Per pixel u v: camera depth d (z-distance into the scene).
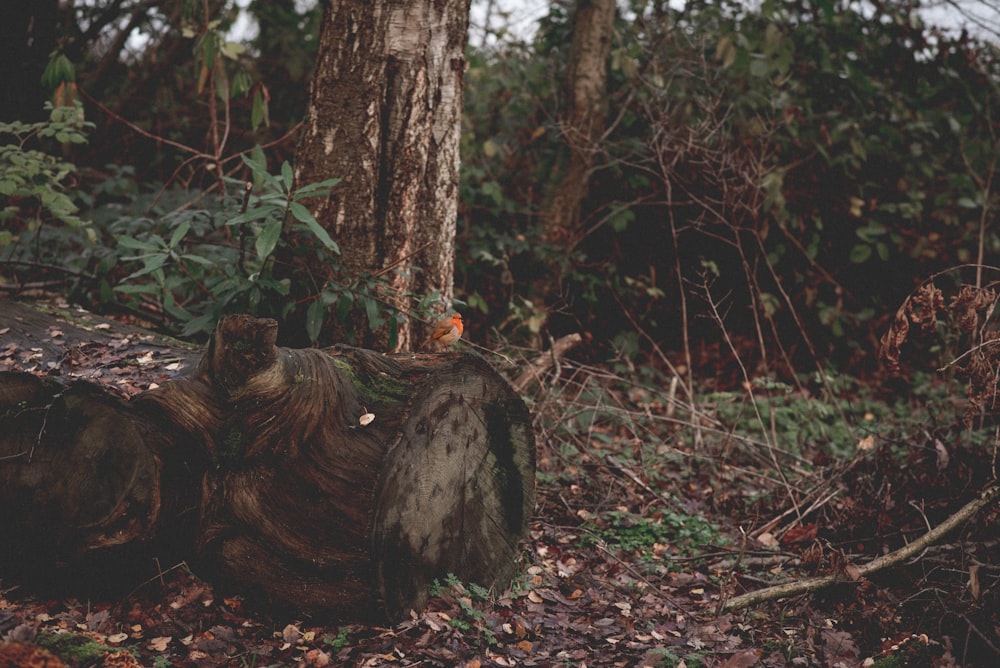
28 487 3.35
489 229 8.40
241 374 3.21
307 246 4.93
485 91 9.09
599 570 4.72
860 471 5.41
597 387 6.62
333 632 3.61
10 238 5.44
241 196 5.27
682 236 9.20
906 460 5.23
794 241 8.95
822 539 5.02
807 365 9.48
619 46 8.81
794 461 6.60
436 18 5.05
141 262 5.37
